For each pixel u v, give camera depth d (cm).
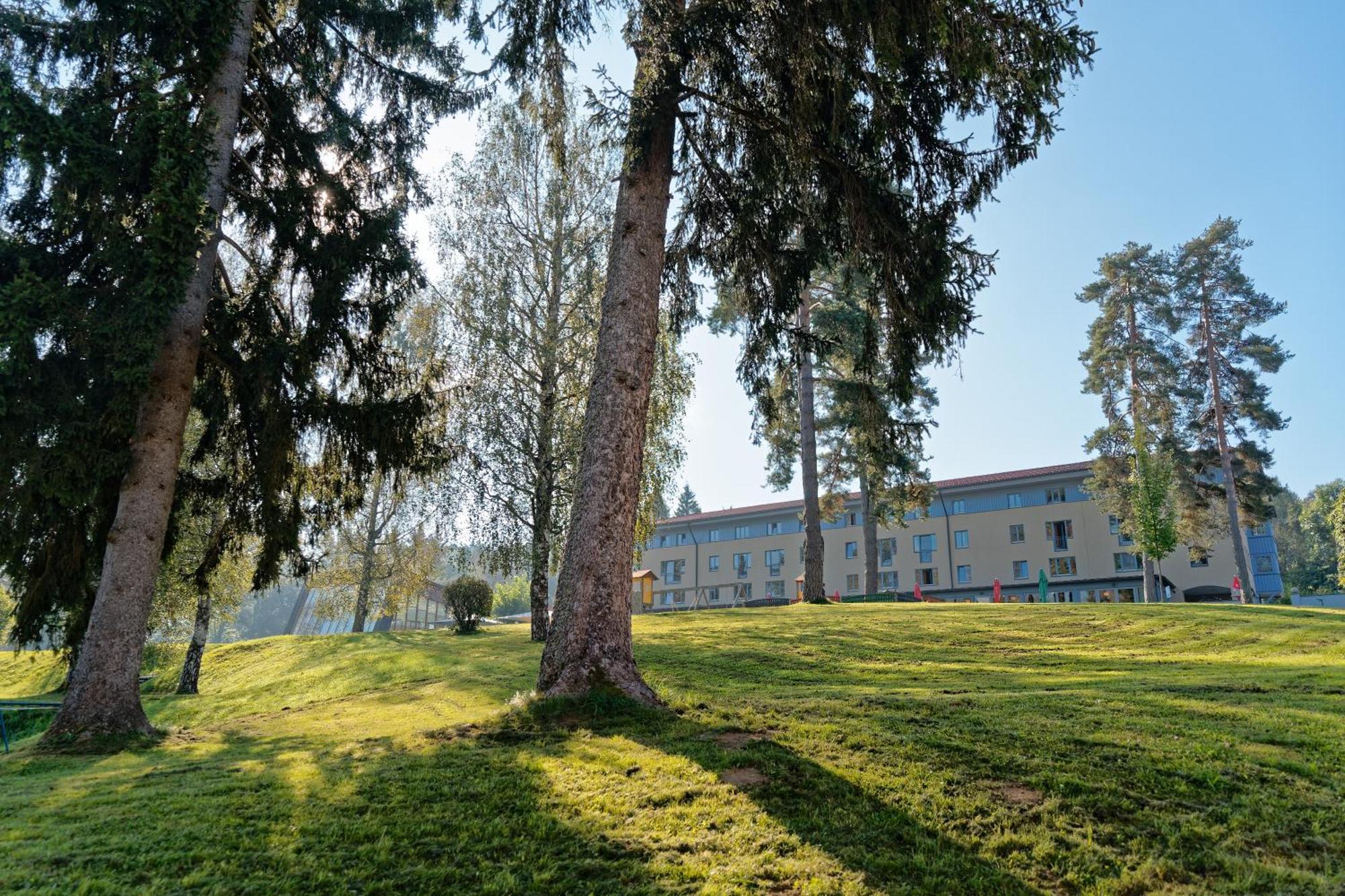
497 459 2108
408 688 1575
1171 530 3291
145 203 958
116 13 1020
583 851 482
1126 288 3931
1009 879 442
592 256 2245
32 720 1884
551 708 823
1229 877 439
